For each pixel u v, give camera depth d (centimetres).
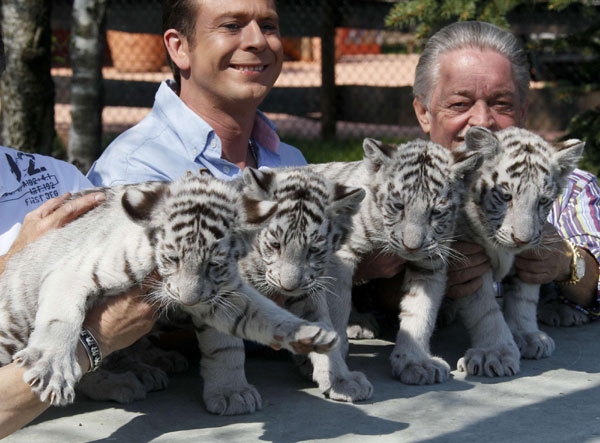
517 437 88
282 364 116
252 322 92
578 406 97
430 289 113
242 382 99
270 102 415
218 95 123
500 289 138
